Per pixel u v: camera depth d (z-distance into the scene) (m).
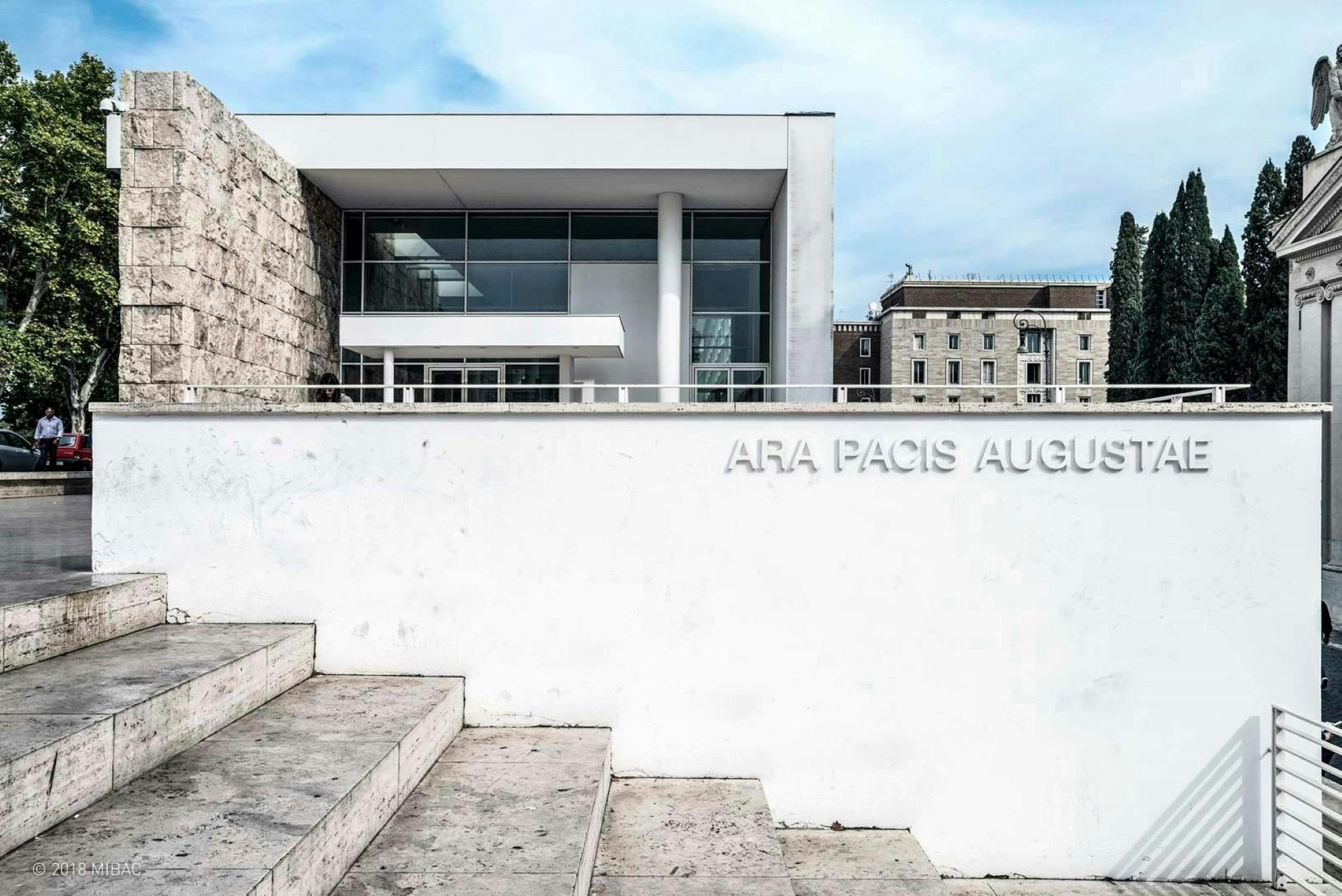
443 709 4.77
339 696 4.79
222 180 10.40
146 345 9.25
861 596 5.29
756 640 5.29
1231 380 38.47
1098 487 5.25
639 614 5.30
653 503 5.30
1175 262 43.53
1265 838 5.24
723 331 16.48
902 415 5.29
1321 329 22.55
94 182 31.38
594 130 14.30
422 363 16.28
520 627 5.32
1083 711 5.27
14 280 32.19
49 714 3.26
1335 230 21.95
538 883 3.17
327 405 5.29
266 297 12.16
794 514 5.29
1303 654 5.20
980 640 5.27
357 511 5.32
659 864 4.12
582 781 4.31
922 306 67.50
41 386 32.28
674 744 5.30
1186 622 5.23
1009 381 67.06
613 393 16.27
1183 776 5.24
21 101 29.95
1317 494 5.18
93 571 5.29
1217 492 5.22
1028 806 5.28
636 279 16.38
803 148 14.45
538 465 5.32
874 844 5.06
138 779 3.41
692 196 15.76
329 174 14.10
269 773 3.49
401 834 3.64
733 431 5.31
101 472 5.28
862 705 5.29
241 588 5.30
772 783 5.29
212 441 5.31
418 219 16.31
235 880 2.55
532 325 14.23
